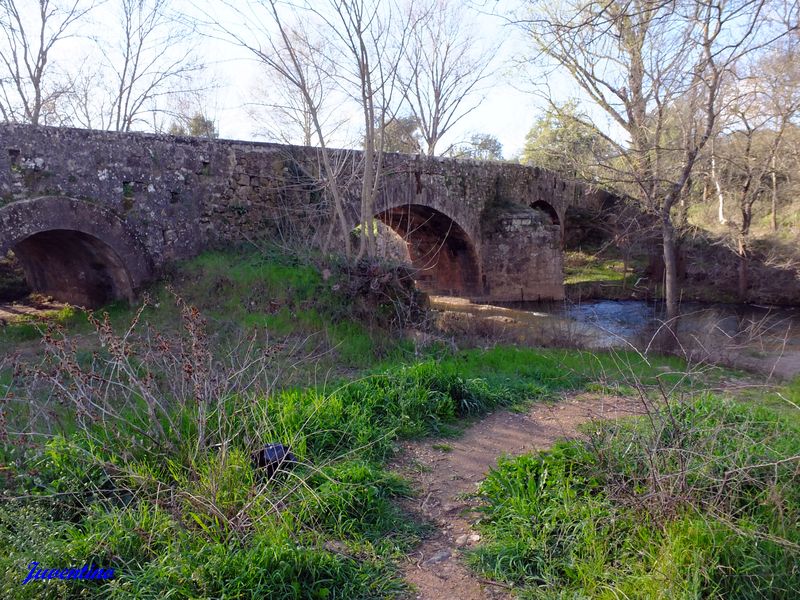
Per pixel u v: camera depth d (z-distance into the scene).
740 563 3.14
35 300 13.92
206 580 3.02
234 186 12.99
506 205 21.38
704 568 3.04
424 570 3.52
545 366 8.51
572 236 28.19
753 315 17.72
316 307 9.92
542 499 4.01
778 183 21.58
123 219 11.15
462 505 4.32
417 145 27.45
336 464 4.59
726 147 18.33
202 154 12.43
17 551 3.12
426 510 4.25
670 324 11.90
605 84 12.87
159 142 11.74
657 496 3.55
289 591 3.05
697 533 3.24
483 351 9.30
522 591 3.27
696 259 22.19
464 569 3.53
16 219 9.64
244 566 3.10
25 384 5.32
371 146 11.84
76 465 4.03
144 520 3.50
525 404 6.77
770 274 19.89
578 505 3.79
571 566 3.34
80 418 4.45
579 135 15.29
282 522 3.53
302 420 5.09
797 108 13.55
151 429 4.55
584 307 19.64
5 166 9.67
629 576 3.14
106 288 12.14
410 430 5.62
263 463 4.26
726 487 3.74
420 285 22.81
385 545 3.71
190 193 12.22
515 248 20.80
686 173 12.30
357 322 9.72
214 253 12.36
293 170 13.95
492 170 21.16
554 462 4.38
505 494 4.20
